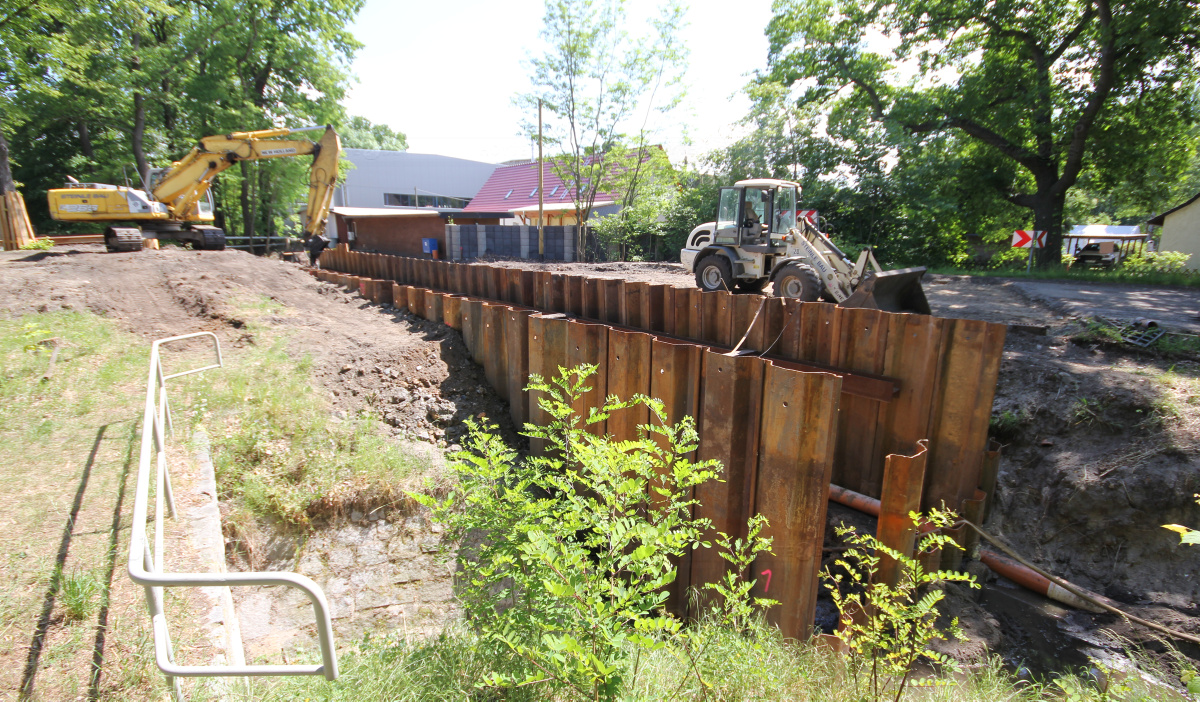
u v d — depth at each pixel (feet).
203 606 11.34
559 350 25.55
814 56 80.07
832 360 22.49
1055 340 28.17
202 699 9.04
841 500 22.39
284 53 94.99
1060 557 19.89
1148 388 21.88
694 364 20.39
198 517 14.55
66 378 21.13
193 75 86.28
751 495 18.97
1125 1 57.93
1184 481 18.74
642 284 28.43
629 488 10.65
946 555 19.69
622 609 9.21
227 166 58.90
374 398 25.61
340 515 18.72
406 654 11.07
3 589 11.08
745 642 11.37
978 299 42.47
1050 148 69.15
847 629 12.77
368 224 93.61
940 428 20.48
